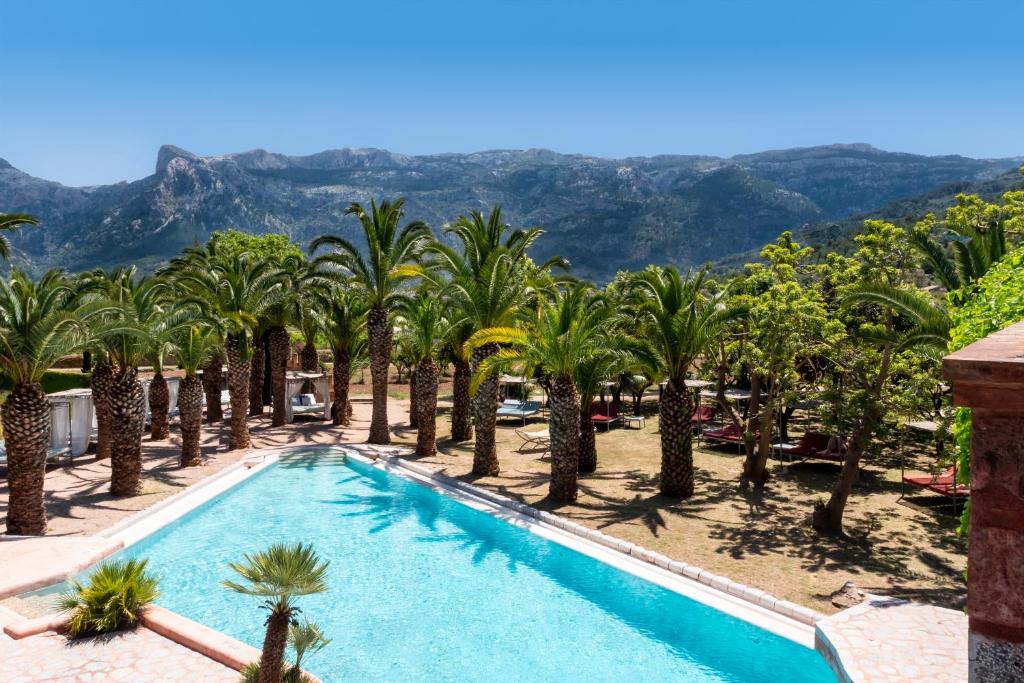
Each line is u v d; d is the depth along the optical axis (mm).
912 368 15258
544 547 14797
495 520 16797
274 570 7746
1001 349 2176
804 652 9906
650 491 18359
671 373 17594
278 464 23406
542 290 23453
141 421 18016
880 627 9906
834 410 15023
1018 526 1945
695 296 17375
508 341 18188
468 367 26641
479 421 20688
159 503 17156
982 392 1994
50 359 14766
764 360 17578
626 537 14516
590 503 17203
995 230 11852
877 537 14227
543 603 12141
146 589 10969
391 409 36438
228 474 21219
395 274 23203
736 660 9984
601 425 29344
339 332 29688
